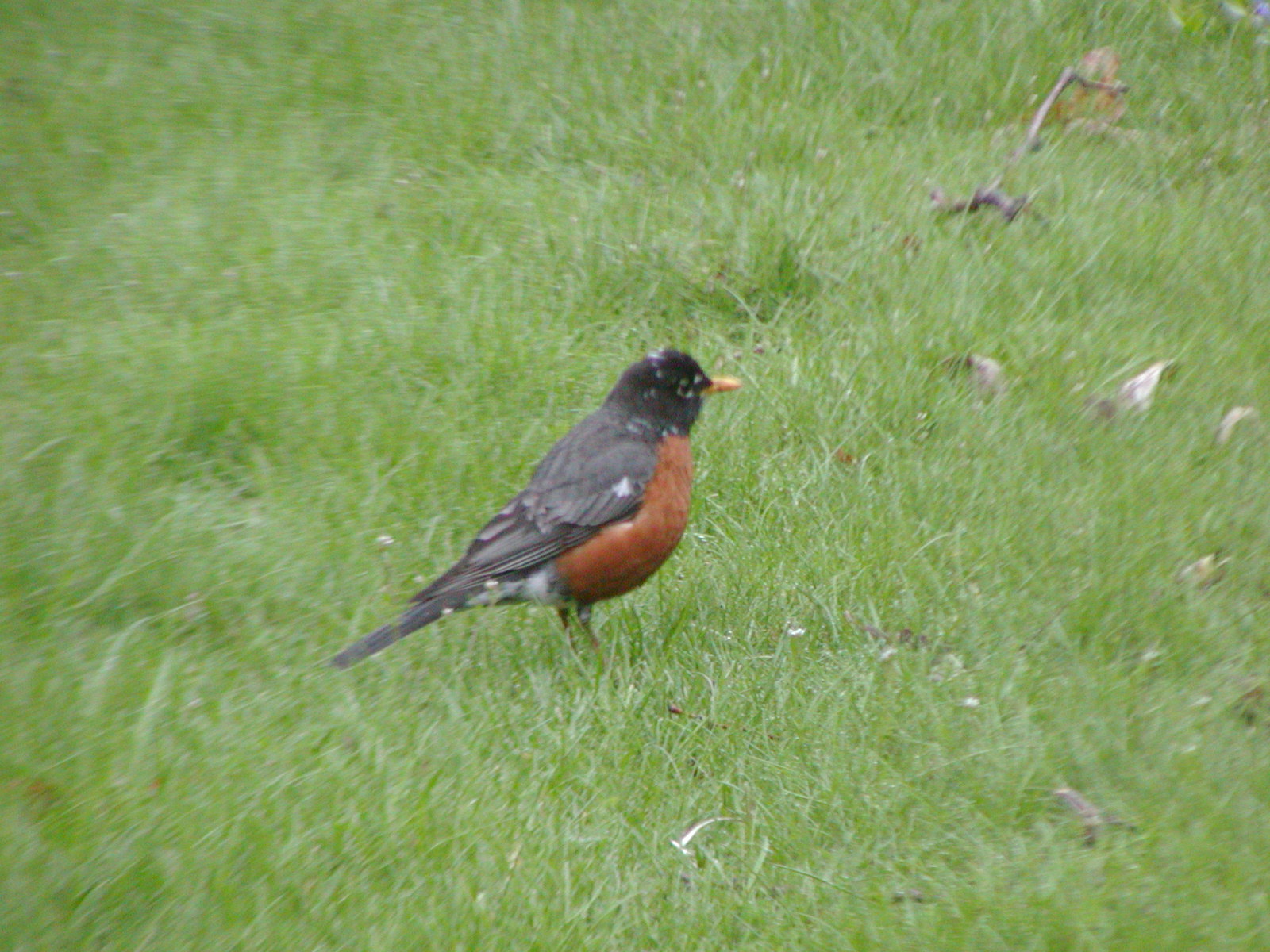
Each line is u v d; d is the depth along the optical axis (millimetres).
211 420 10695
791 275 12805
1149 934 6535
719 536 10273
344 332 11781
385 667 8766
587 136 15125
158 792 7320
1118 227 13203
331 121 15523
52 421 10289
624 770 7941
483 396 11492
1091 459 10438
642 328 12445
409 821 7234
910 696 8398
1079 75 15453
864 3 16859
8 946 6391
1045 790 7676
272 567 9391
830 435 11031
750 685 8688
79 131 14914
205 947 6512
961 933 6680
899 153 14703
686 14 17078
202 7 17750
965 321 11961
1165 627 8852
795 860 7395
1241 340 11695
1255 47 16141
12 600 8742
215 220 13336
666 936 6859
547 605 9281
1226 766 7602
